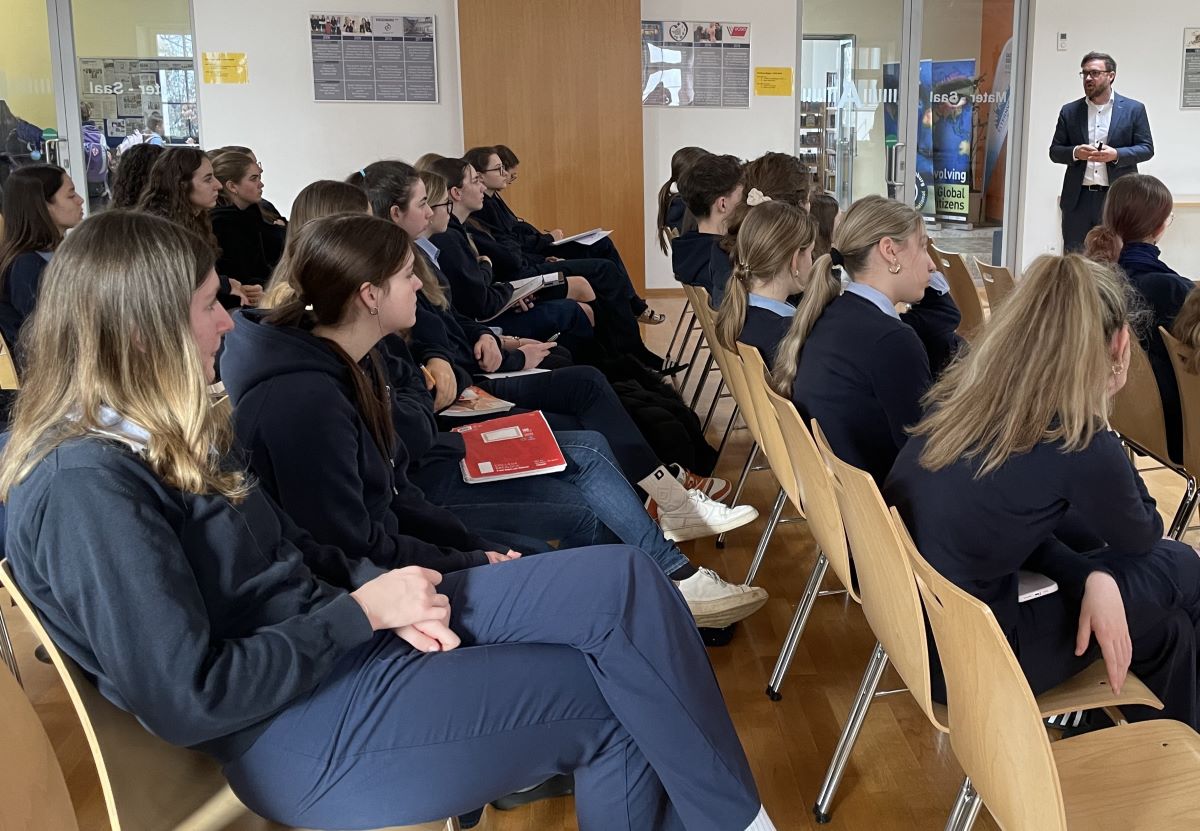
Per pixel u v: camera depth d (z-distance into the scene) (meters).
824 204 3.97
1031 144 8.41
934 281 3.21
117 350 1.20
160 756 1.28
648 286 8.44
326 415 1.69
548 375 3.18
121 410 1.20
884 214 2.31
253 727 1.31
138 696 1.16
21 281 3.23
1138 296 2.86
